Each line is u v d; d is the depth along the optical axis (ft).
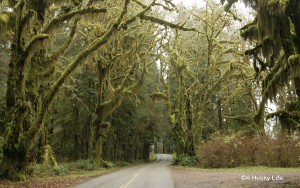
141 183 53.06
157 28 128.26
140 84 124.06
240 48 129.59
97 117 112.78
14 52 60.59
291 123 51.96
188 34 140.87
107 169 104.58
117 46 116.47
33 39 59.26
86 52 68.13
